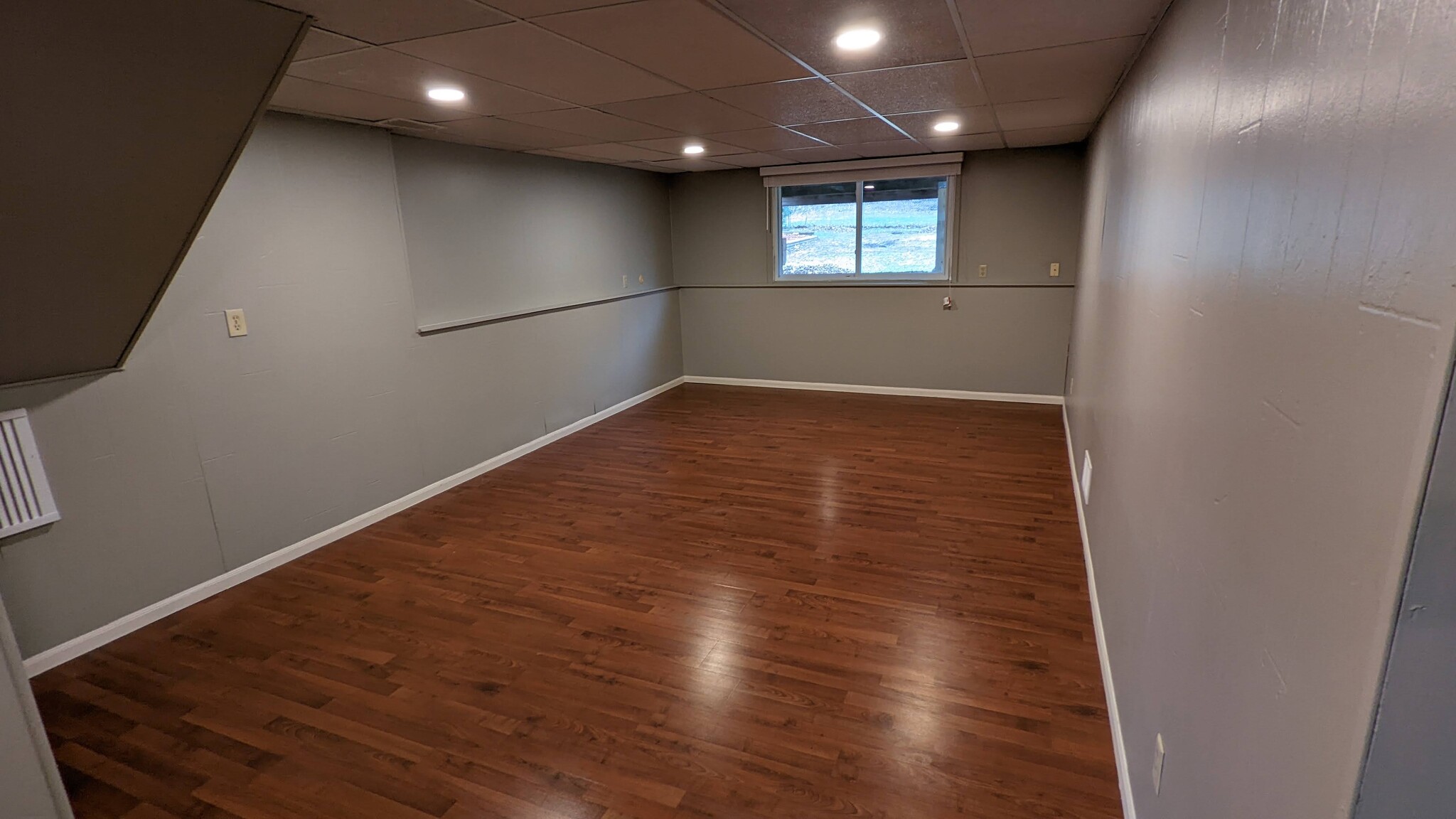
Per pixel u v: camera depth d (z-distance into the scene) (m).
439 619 2.78
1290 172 0.85
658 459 4.74
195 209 2.30
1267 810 0.84
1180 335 1.44
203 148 2.09
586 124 3.66
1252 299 0.98
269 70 1.98
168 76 1.80
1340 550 0.67
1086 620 2.62
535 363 5.02
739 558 3.21
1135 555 1.84
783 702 2.22
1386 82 0.62
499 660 2.49
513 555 3.34
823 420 5.57
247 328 3.12
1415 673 0.58
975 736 2.04
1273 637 0.84
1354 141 0.68
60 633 2.57
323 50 2.21
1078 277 4.95
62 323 2.37
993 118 3.81
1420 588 0.56
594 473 4.49
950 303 5.98
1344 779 0.64
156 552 2.84
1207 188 1.28
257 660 2.54
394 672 2.45
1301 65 0.83
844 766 1.95
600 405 5.82
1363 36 0.67
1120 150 2.79
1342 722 0.65
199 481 2.98
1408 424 0.56
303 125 3.31
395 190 3.83
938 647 2.48
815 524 3.56
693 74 2.63
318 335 3.45
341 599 2.97
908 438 5.00
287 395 3.32
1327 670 0.69
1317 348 0.75
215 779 1.98
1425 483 0.54
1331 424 0.71
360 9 1.84
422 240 4.04
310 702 2.30
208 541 3.02
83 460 2.61
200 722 2.21
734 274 6.73
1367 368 0.64
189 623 2.81
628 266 6.15
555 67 2.48
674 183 6.73
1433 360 0.53
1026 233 5.61
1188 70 1.52
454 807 1.86
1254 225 0.99
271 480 3.27
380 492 3.84
